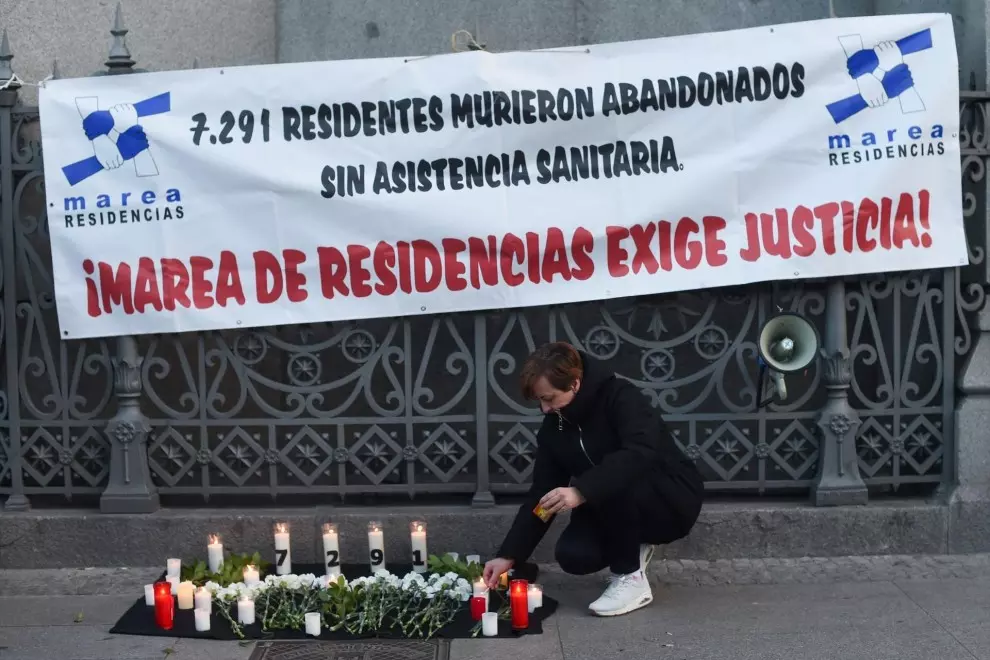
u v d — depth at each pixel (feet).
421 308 16.72
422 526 16.43
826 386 17.19
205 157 16.60
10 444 17.40
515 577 15.65
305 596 15.53
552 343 14.73
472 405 18.37
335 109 16.58
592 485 14.02
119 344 17.04
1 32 19.17
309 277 16.71
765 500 17.49
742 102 16.48
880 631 14.65
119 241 16.75
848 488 17.04
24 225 17.35
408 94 16.55
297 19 19.84
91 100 16.67
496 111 16.51
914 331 17.16
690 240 16.60
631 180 16.53
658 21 19.71
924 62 16.48
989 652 13.92
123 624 15.02
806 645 14.23
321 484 18.34
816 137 16.48
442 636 14.53
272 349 19.02
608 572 16.84
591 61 16.57
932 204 16.63
